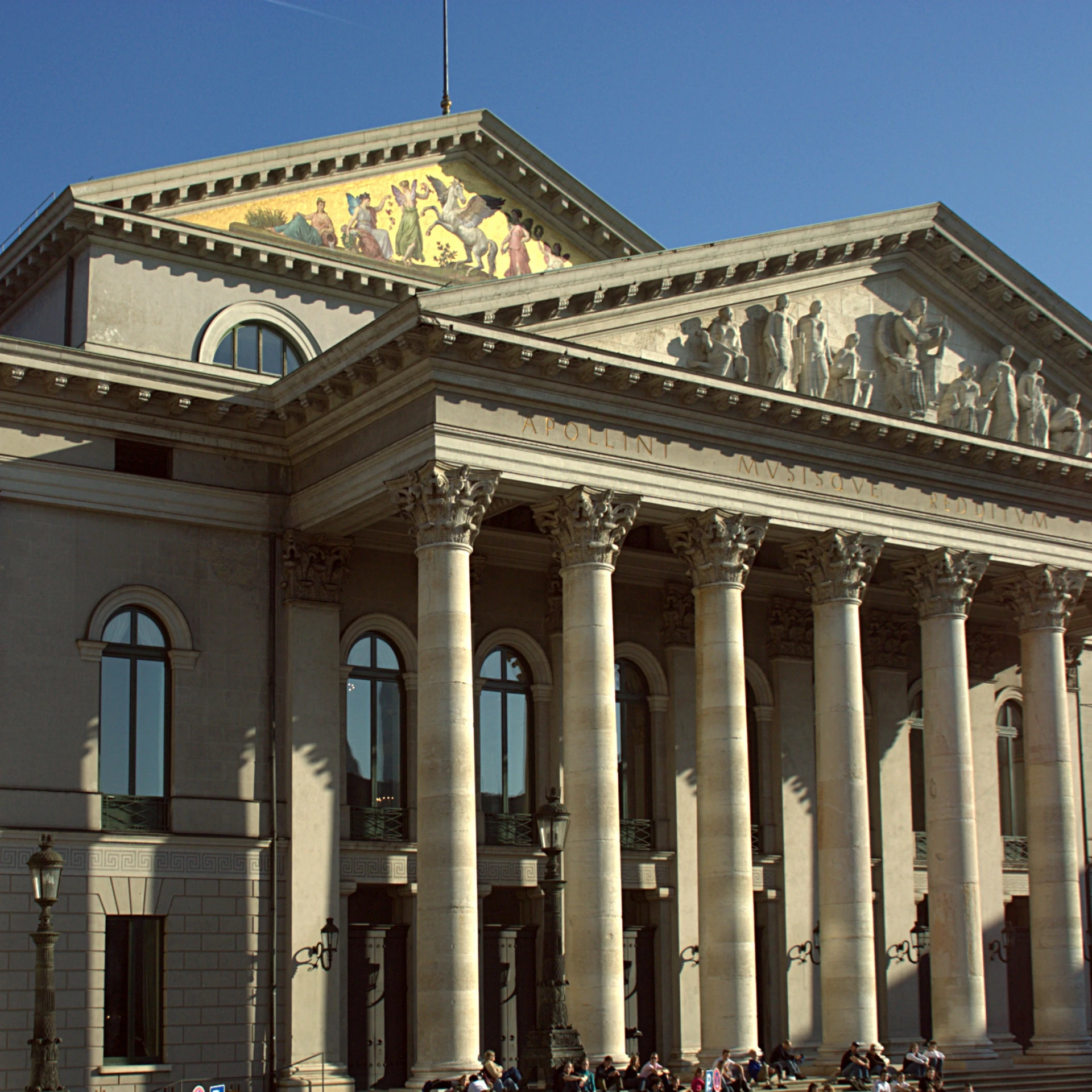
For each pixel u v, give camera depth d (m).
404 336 37.34
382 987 42.69
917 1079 40.84
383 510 40.56
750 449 42.34
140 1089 38.16
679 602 48.47
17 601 39.12
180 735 40.53
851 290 45.75
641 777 47.94
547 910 33.88
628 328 41.12
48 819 38.41
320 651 42.28
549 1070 32.97
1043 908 46.78
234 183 45.56
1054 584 47.81
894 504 44.75
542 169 50.16
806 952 48.47
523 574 46.69
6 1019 37.09
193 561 41.62
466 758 36.62
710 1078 36.97
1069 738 49.41
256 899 40.50
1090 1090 43.84
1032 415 47.62
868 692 52.12
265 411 42.16
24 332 47.19
